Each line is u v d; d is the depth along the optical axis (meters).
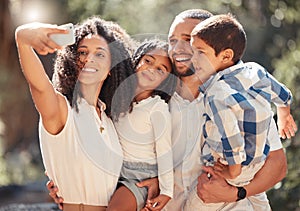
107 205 3.77
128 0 14.33
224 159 3.73
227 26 3.84
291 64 8.12
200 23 3.88
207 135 3.76
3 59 16.31
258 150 3.75
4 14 15.65
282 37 13.65
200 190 3.82
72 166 3.70
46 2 15.26
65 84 3.74
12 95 16.64
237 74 3.78
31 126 17.05
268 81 3.87
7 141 16.64
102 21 3.86
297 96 6.81
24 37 3.44
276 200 6.38
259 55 14.45
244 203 3.95
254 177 3.90
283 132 4.22
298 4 12.25
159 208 3.76
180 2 14.54
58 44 3.44
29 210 6.62
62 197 3.81
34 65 3.47
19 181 12.68
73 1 14.91
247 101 3.71
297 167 6.32
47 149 3.70
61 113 3.62
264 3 12.97
